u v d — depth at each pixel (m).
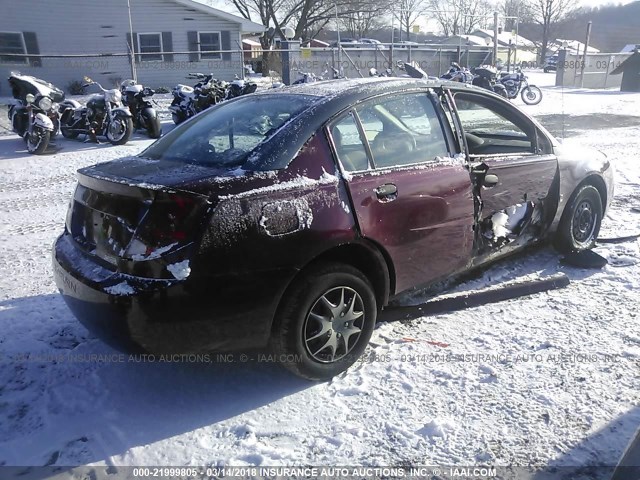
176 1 24.11
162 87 24.56
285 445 2.64
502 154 4.07
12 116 11.58
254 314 2.75
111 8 23.48
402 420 2.79
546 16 65.44
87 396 3.04
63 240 3.26
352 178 3.11
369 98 3.37
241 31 25.41
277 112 3.32
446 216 3.55
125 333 2.62
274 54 29.97
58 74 23.44
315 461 2.54
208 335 2.69
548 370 3.16
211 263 2.60
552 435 2.65
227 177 2.76
